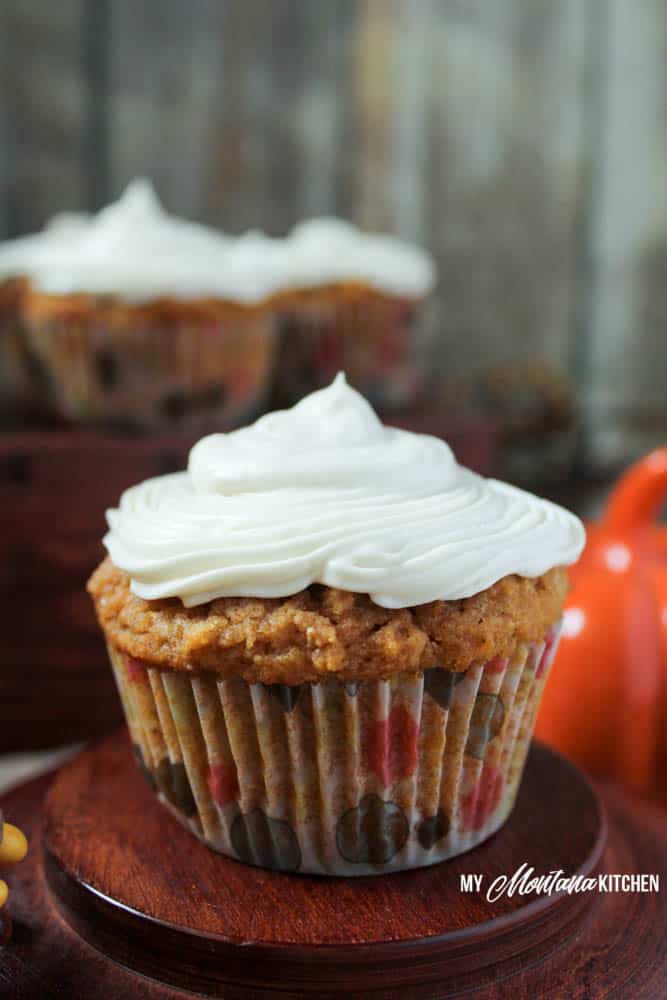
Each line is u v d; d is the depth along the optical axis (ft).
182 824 0.81
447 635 0.73
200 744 0.77
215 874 0.77
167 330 1.22
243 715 0.75
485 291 1.62
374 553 0.72
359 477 0.76
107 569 0.81
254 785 0.76
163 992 0.72
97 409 1.26
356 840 0.76
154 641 0.75
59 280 1.23
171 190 1.55
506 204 1.60
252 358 1.31
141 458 1.17
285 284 1.41
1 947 0.75
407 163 1.58
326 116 1.57
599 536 1.05
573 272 1.63
